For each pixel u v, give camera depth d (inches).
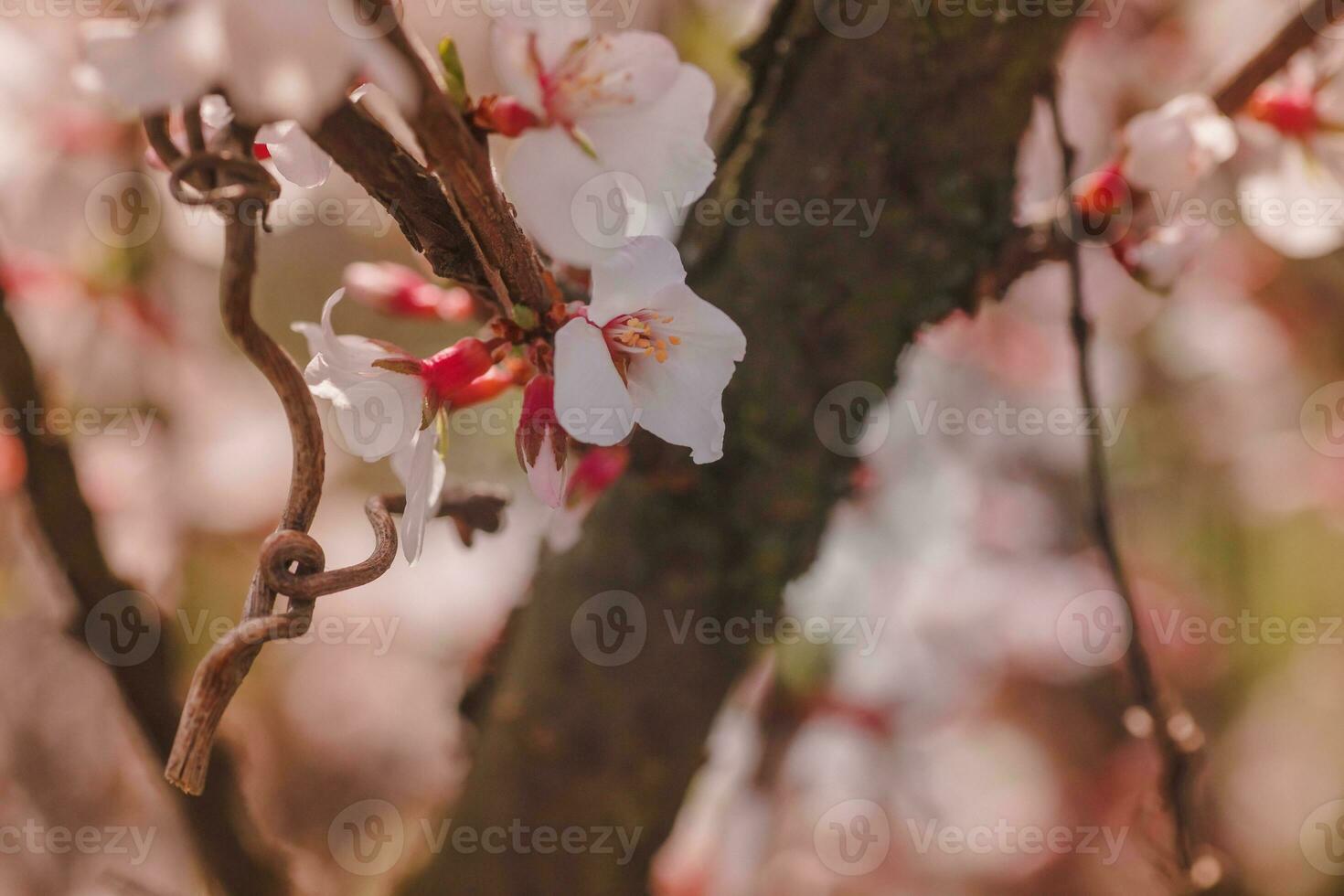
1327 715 35.4
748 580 14.3
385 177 11.0
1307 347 32.0
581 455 13.6
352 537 28.1
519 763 14.6
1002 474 30.4
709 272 13.9
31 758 24.1
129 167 16.9
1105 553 15.1
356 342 11.8
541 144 11.8
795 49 13.7
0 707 24.0
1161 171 13.8
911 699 26.6
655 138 11.9
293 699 29.7
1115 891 31.1
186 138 10.8
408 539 11.5
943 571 28.5
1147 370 32.2
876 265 13.7
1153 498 33.7
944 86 13.3
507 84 11.7
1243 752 34.6
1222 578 33.4
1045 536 31.4
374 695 30.2
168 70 10.3
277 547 10.9
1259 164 15.0
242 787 14.8
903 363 14.8
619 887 14.8
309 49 10.3
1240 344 31.6
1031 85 13.3
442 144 10.7
